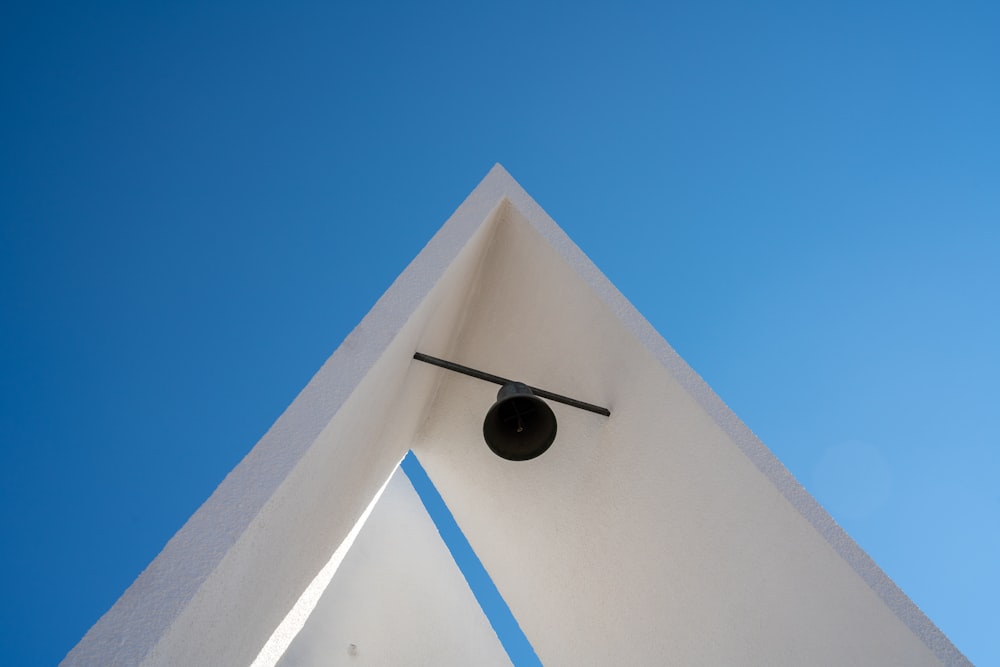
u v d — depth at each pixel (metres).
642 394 3.18
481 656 4.93
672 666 2.99
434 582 5.34
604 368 3.39
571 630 3.65
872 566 2.37
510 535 4.18
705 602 2.88
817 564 2.48
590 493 3.53
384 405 3.27
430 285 2.95
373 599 4.98
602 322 3.31
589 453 3.54
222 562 1.94
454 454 4.53
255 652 3.01
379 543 5.47
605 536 3.42
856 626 2.36
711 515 2.86
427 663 4.68
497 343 4.07
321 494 2.75
